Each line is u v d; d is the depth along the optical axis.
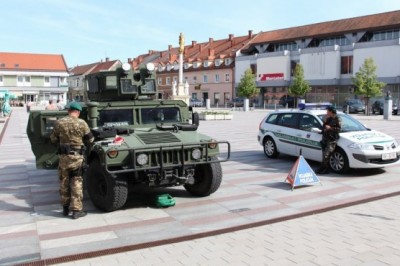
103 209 7.05
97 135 7.09
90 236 5.79
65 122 6.51
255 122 30.08
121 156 6.62
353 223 6.36
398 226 6.20
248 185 8.97
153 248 5.37
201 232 5.90
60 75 81.25
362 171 10.41
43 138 7.93
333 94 53.97
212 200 7.72
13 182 9.42
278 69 60.00
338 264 4.82
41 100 78.81
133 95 8.34
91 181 7.18
